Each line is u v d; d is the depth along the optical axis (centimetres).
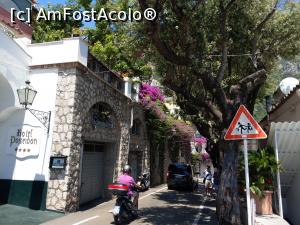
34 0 1969
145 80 2239
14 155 1209
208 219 1163
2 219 986
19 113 1228
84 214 1148
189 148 3984
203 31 1160
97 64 1455
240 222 905
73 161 1186
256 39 1188
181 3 997
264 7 1244
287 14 1317
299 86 967
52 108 1202
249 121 741
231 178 935
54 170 1162
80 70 1241
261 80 1022
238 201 923
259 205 950
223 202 925
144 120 2211
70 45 1227
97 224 984
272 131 1022
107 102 1522
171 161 3183
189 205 1516
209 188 2020
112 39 2058
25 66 1227
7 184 1195
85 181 1428
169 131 2656
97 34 2161
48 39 2056
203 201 1709
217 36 1222
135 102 1981
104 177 1639
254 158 984
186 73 1291
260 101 1884
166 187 2430
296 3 1290
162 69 1376
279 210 954
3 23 1348
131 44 1297
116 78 1717
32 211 1121
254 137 733
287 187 1186
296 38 1355
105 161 1652
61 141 1173
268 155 985
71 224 970
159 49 931
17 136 1216
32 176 1182
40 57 1245
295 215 1116
